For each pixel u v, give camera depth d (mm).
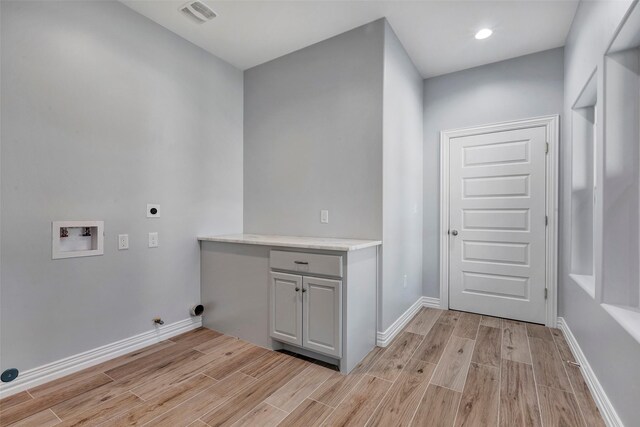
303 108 2883
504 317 3107
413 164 3193
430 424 1553
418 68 3273
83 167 2076
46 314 1920
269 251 2402
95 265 2145
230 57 3053
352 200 2596
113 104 2234
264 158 3146
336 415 1626
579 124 2516
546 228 2904
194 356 2289
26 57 1824
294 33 2660
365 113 2529
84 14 2078
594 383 1772
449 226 3375
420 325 2922
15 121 1789
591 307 1891
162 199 2555
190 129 2775
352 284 2092
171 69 2623
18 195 1806
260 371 2076
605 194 1656
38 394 1796
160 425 1550
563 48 2844
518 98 3035
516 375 2006
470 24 2537
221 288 2719
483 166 3191
